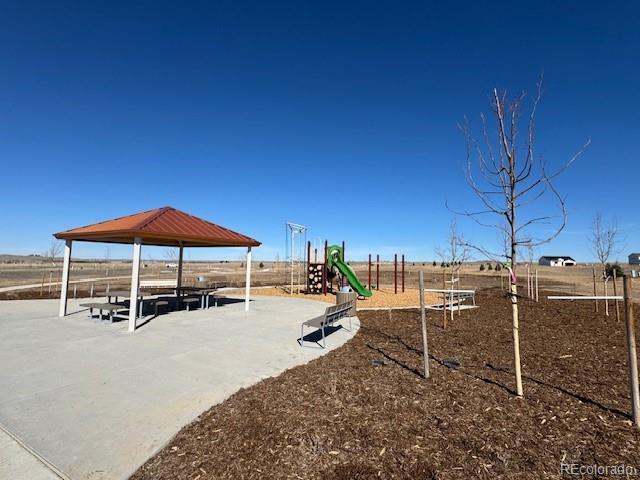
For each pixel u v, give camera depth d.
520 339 6.96
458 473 2.58
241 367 5.51
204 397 4.29
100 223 11.09
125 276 31.39
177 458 2.92
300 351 6.46
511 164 4.09
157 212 10.52
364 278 31.64
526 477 2.51
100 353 6.37
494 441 2.99
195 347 6.80
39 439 3.29
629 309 3.33
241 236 11.91
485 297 15.38
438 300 14.75
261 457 2.85
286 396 4.10
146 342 7.22
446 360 5.46
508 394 4.00
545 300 13.73
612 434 3.07
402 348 6.38
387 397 3.98
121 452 3.05
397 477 2.56
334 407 3.74
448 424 3.30
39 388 4.61
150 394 4.41
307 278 18.44
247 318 10.27
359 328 8.67
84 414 3.83
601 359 5.44
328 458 2.81
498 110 4.14
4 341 7.30
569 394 3.98
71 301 13.71
